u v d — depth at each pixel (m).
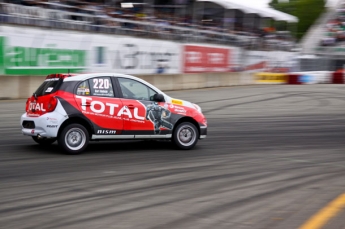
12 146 8.45
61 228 4.20
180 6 28.64
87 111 7.71
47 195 5.29
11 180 5.95
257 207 5.03
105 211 4.74
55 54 18.23
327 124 13.53
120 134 8.05
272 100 19.44
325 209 5.00
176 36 25.36
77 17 19.84
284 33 38.03
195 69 26.47
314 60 32.50
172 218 4.56
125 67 21.73
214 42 28.50
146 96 8.34
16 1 17.25
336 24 38.78
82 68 19.53
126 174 6.48
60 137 7.59
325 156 8.64
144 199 5.24
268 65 33.41
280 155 8.56
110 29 21.39
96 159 7.46
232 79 29.22
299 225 4.43
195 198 5.34
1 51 16.14
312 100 19.64
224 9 32.38
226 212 4.81
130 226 4.29
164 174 6.57
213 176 6.54
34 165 6.85
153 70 23.44
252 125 12.86
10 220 4.39
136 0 25.75
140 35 23.28
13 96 16.75
